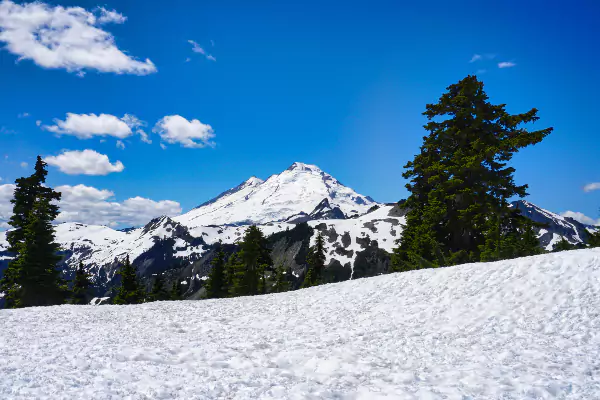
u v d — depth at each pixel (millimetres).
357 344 12148
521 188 33531
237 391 7707
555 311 13117
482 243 34281
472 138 35969
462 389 7812
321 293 19953
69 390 7242
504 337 11875
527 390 7500
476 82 36875
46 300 38469
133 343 11781
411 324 14258
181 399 7176
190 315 17125
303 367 9844
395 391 7715
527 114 33812
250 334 13633
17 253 40094
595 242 27016
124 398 7043
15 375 7957
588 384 7758
